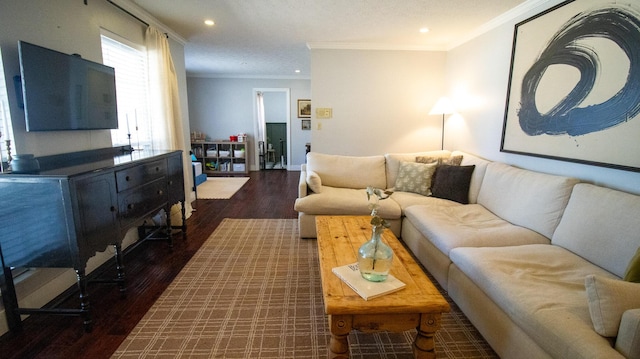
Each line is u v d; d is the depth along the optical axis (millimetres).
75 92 2256
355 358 1634
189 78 7422
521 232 2221
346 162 3812
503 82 3178
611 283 1155
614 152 2004
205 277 2438
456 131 4207
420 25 3516
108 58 2859
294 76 7496
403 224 3100
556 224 2121
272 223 3756
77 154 2383
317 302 2109
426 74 4512
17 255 1712
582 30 2215
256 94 7574
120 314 1963
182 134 3857
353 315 1399
